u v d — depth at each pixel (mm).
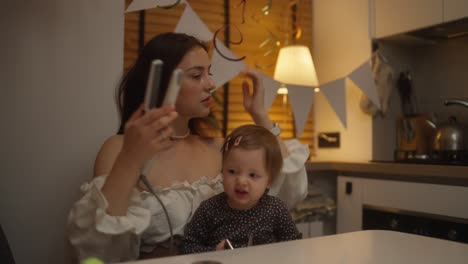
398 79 2416
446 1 1978
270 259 586
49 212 1453
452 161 1898
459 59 2279
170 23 2092
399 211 1916
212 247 1049
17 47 1416
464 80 2254
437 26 2055
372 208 2049
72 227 1013
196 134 1416
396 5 2207
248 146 1108
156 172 1194
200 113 1234
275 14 2475
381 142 2328
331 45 2537
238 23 2330
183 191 1187
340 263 571
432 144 2268
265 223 1137
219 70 1615
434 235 1777
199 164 1282
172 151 1256
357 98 2367
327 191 2426
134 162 942
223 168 1142
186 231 1113
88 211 994
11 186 1402
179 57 1175
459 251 641
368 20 2324
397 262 578
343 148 2447
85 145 1506
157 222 1122
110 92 1545
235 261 576
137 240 1036
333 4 2529
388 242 698
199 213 1128
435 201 1767
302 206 2158
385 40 2363
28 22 1434
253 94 1506
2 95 1396
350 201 2166
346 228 2184
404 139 2312
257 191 1104
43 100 1446
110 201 966
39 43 1444
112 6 1558
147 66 1226
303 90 1958
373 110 2275
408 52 2477
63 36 1478
